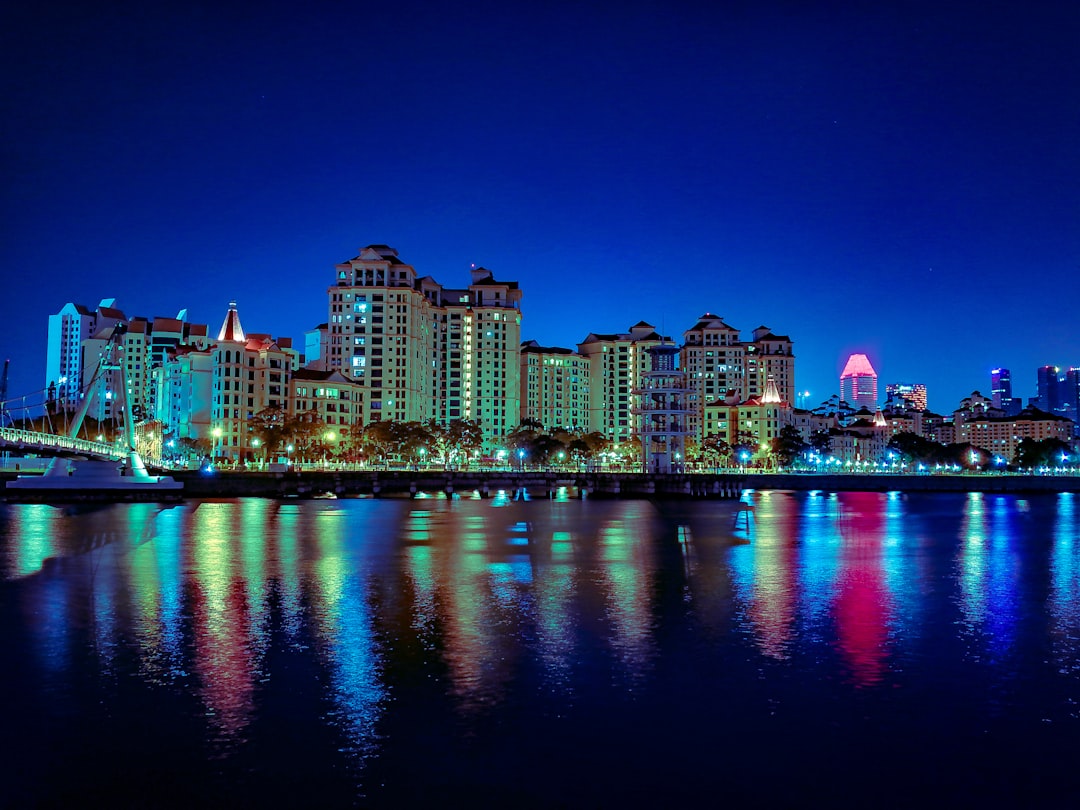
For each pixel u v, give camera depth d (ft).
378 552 233.35
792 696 98.89
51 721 89.61
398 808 71.26
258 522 329.72
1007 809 71.61
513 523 337.52
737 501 535.60
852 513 426.51
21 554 224.53
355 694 98.73
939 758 81.35
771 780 76.59
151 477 445.78
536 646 121.70
